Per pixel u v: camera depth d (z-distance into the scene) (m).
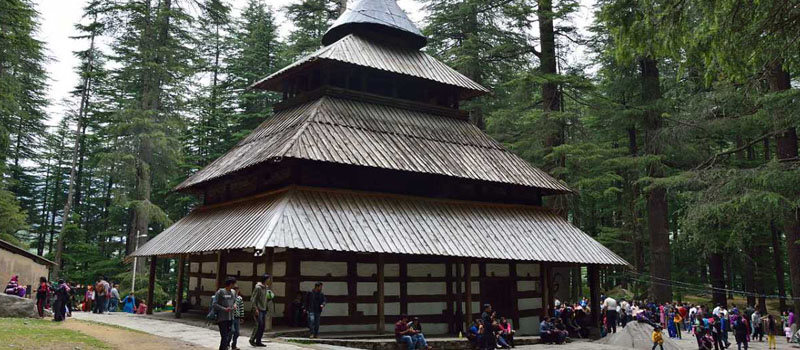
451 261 22.94
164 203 49.44
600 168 36.56
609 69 36.34
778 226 38.06
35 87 51.50
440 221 21.73
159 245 24.06
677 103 35.00
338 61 23.53
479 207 23.91
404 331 19.16
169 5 41.78
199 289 25.30
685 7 12.74
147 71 39.94
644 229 46.00
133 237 38.75
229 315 13.16
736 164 36.44
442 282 22.67
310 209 19.14
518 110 36.25
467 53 36.62
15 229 38.50
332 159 19.78
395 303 21.58
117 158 37.81
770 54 14.20
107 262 40.91
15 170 55.69
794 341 27.78
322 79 24.41
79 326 17.86
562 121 33.66
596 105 36.75
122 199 38.03
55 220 63.47
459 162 23.61
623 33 13.34
